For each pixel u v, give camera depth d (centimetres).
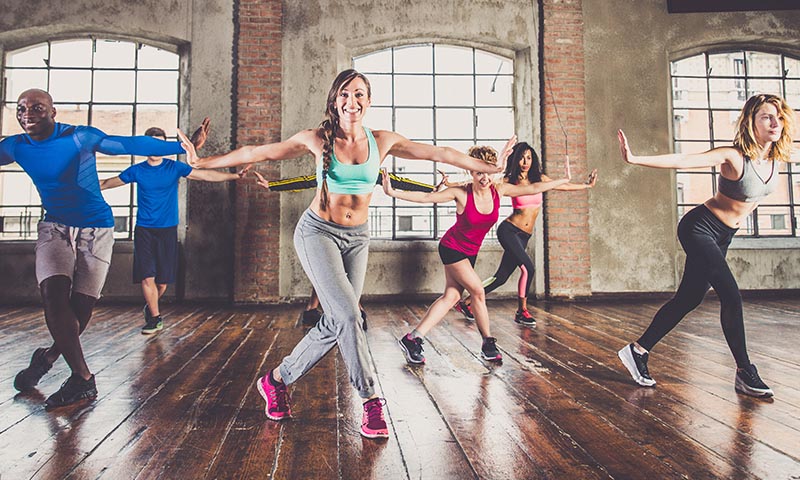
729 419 193
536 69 601
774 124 213
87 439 174
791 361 288
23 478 144
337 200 186
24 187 578
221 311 502
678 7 614
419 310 502
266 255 553
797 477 144
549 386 240
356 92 176
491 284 434
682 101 637
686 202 642
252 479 143
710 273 229
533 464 154
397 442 172
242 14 566
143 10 568
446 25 591
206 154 568
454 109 612
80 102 586
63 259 217
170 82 591
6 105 584
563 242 580
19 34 570
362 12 585
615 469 150
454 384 244
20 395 227
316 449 166
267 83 565
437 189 320
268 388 196
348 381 249
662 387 238
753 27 624
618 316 462
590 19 609
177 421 193
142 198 380
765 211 648
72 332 215
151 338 362
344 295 179
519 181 427
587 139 601
